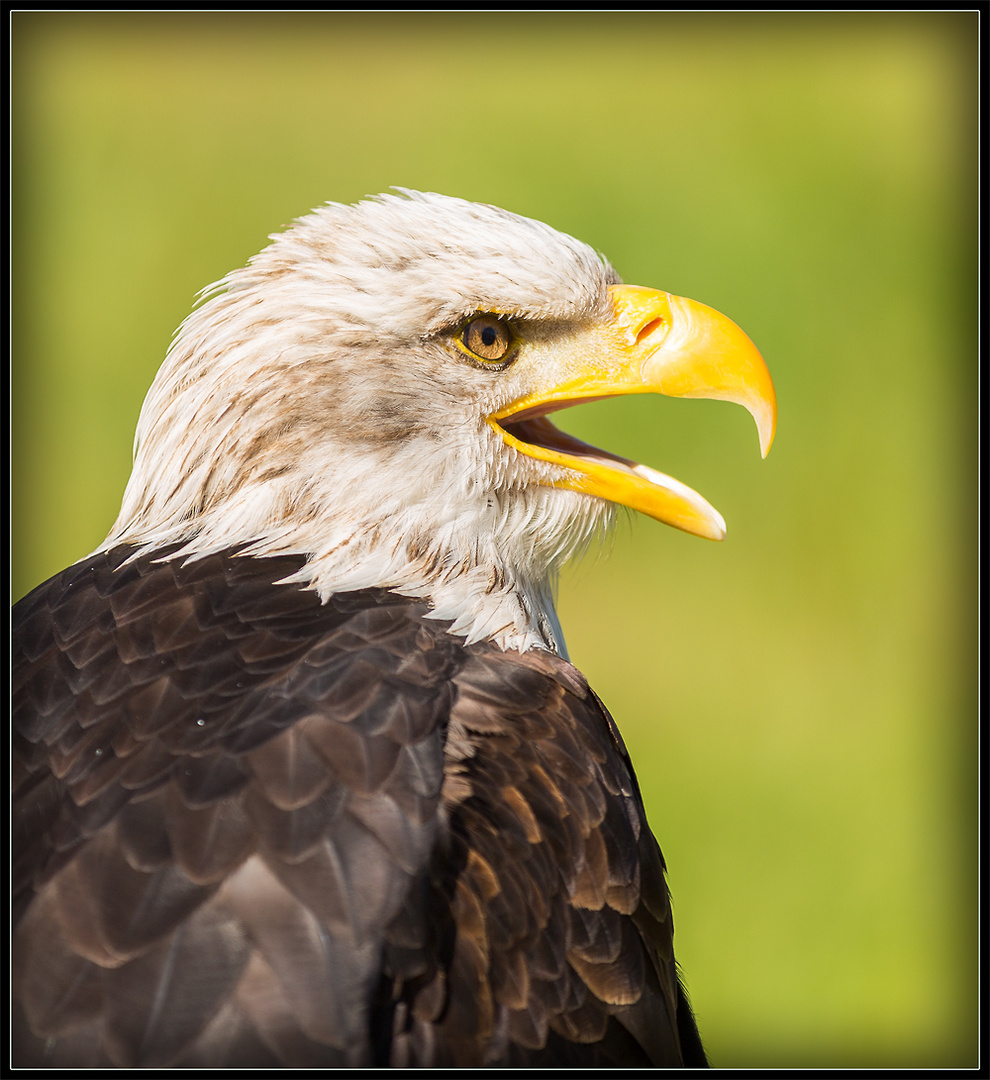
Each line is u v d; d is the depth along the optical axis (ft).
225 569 20.22
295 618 18.98
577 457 23.57
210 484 21.75
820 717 52.95
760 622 56.03
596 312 22.99
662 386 22.91
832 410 63.62
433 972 15.39
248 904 14.93
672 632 55.57
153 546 21.21
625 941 17.94
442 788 16.70
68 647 18.63
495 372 22.50
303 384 21.44
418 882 15.57
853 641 55.93
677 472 60.85
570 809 17.72
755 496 60.54
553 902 16.93
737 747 52.13
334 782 16.02
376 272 21.75
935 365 64.90
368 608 19.47
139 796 15.93
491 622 21.08
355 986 14.70
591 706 20.06
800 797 50.31
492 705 18.24
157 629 18.65
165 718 16.97
